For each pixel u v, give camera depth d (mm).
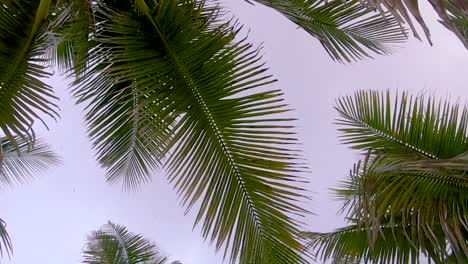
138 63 2904
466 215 2818
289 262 2793
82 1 3061
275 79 2877
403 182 2801
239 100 2852
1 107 2787
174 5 2898
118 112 3531
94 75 3428
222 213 2777
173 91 2902
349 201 4812
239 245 2764
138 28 2988
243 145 2838
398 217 3928
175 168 2824
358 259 4520
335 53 3754
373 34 3875
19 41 2910
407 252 3879
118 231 7008
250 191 2828
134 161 3979
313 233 4723
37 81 2928
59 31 3199
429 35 1035
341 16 3691
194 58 2906
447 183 2848
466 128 3436
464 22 1257
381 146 3814
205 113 2881
